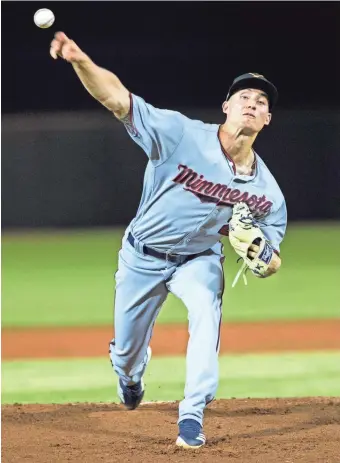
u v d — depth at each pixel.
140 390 20.08
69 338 32.94
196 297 17.16
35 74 78.31
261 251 17.06
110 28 81.69
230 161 16.62
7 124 73.56
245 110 16.31
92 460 15.98
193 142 16.36
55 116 77.00
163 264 17.72
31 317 37.84
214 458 15.94
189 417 16.62
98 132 73.81
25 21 78.38
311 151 74.56
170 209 17.00
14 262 57.81
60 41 14.79
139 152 74.25
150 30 81.69
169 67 81.69
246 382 25.45
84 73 15.09
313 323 35.44
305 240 67.38
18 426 19.03
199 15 81.00
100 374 26.75
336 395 23.72
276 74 80.94
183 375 26.34
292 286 46.47
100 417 19.94
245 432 18.27
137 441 17.59
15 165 73.56
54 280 49.47
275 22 81.00
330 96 80.62
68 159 74.06
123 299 18.28
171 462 15.71
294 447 16.80
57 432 18.48
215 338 16.89
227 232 17.64
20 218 74.31
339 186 75.00
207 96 81.62
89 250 63.19
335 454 16.20
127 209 74.62
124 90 15.64
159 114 16.08
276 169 74.44
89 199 74.44
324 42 80.19
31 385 25.27
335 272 51.59
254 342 31.67
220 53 81.44
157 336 33.16
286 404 21.14
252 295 43.59
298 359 28.70
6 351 30.62
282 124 74.25
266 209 17.47
